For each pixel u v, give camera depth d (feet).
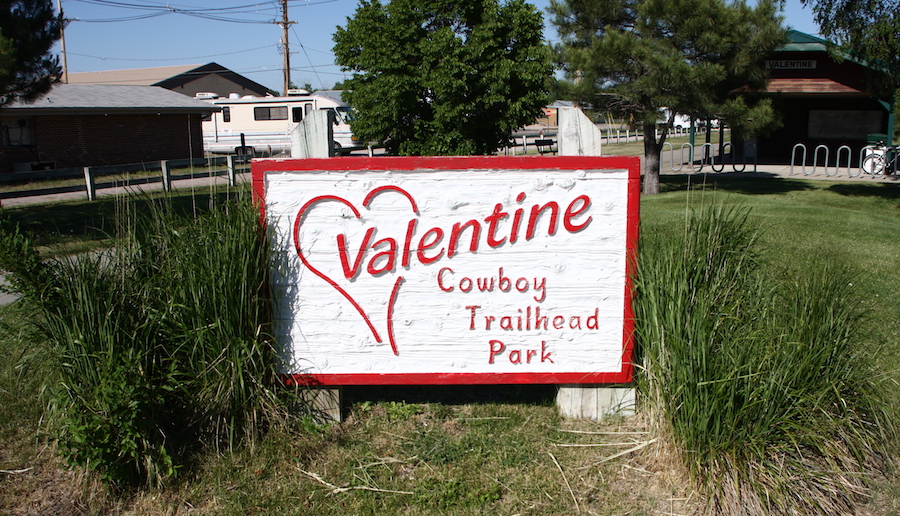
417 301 13.01
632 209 12.82
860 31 40.75
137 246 12.60
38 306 11.42
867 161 63.72
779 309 12.77
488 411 14.30
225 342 12.03
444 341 13.12
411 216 12.81
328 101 104.47
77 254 13.71
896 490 11.77
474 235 12.86
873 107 77.82
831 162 77.15
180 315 11.90
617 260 12.96
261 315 12.70
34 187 59.67
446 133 45.29
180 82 193.88
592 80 47.83
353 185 12.72
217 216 12.57
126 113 82.64
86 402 10.81
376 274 12.92
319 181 12.69
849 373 12.14
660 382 12.05
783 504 10.71
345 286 12.92
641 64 47.11
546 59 46.11
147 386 11.14
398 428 13.58
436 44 43.62
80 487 11.38
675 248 13.05
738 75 46.93
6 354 15.43
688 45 46.73
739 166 75.51
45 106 72.02
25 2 38.32
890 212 42.88
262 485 11.59
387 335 13.05
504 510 11.14
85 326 11.32
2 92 36.91
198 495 11.28
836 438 12.09
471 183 12.78
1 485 11.58
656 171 52.37
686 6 44.29
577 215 12.85
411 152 46.26
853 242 30.71
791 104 81.41
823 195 49.47
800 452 11.55
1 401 14.01
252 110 108.78
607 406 13.74
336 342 13.04
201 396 11.96
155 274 12.39
